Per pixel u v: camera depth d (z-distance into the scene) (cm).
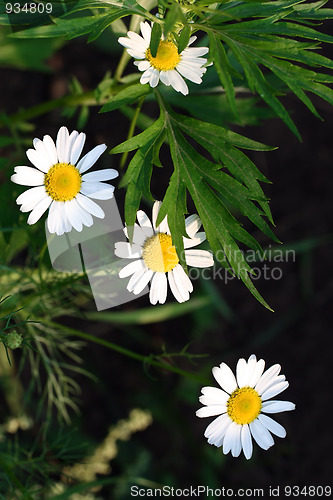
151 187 40
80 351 40
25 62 35
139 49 24
